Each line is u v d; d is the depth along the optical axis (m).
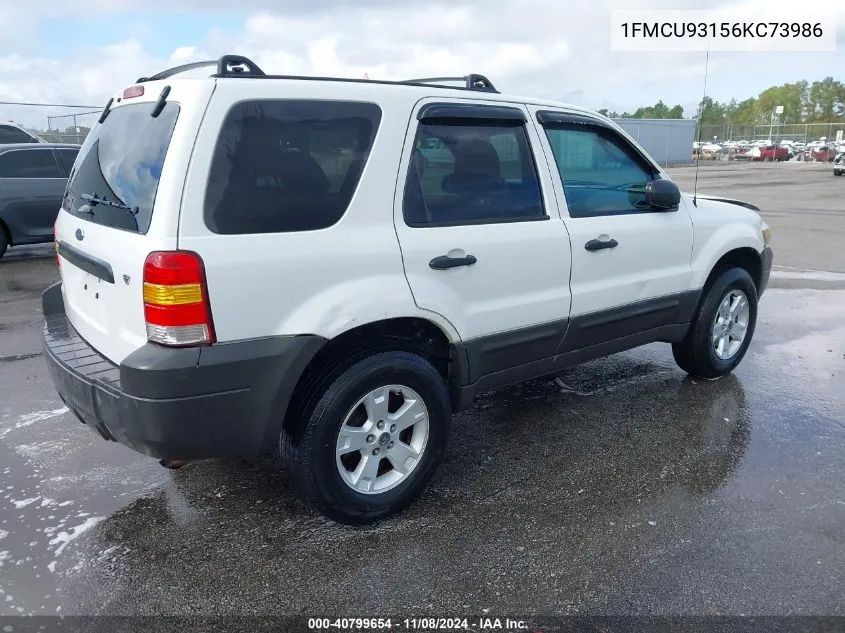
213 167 2.60
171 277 2.50
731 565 2.82
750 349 5.78
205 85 2.62
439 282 3.18
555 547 2.96
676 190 4.15
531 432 4.15
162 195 2.54
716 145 49.12
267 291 2.68
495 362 3.56
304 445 2.90
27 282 8.61
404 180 3.09
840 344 5.92
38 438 4.04
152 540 3.03
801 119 90.75
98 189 3.06
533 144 3.62
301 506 3.31
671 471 3.64
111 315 2.88
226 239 2.60
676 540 3.00
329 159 2.87
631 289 4.12
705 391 4.80
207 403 2.62
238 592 2.69
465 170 3.34
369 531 3.10
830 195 20.94
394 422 3.15
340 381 2.92
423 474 3.28
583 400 4.66
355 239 2.91
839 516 3.19
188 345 2.56
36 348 5.80
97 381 2.76
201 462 3.76
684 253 4.46
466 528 3.12
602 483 3.52
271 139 2.73
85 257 3.01
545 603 2.61
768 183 26.41
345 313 2.85
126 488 3.48
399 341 3.16
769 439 4.02
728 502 3.32
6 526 3.12
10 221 9.94
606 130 4.05
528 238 3.52
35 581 2.74
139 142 2.83
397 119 3.06
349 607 2.60
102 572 2.80
